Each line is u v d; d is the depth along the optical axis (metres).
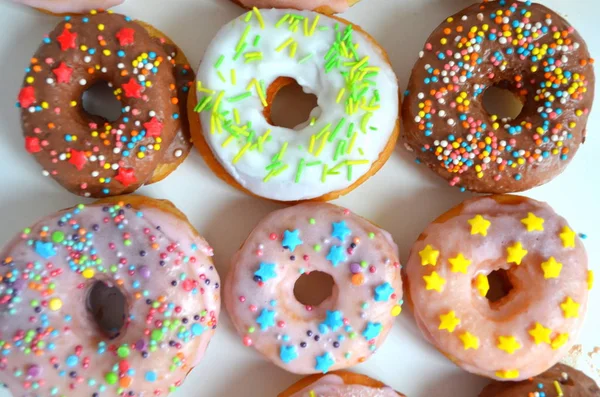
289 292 0.23
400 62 0.25
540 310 0.22
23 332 0.20
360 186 0.24
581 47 0.23
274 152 0.22
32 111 0.21
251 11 0.22
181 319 0.21
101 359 0.21
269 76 0.22
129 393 0.21
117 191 0.22
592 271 0.24
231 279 0.23
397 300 0.22
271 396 0.23
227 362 0.23
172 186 0.24
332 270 0.22
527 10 0.23
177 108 0.22
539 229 0.23
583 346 0.25
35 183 0.23
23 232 0.21
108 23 0.22
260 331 0.22
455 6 0.25
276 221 0.23
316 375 0.23
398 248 0.24
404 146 0.24
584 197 0.25
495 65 0.23
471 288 0.23
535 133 0.23
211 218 0.24
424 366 0.24
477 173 0.23
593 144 0.25
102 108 0.23
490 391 0.23
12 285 0.20
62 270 0.21
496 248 0.23
